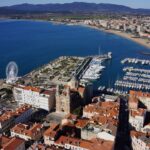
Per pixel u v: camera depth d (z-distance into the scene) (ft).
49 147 618.03
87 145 634.02
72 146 646.33
